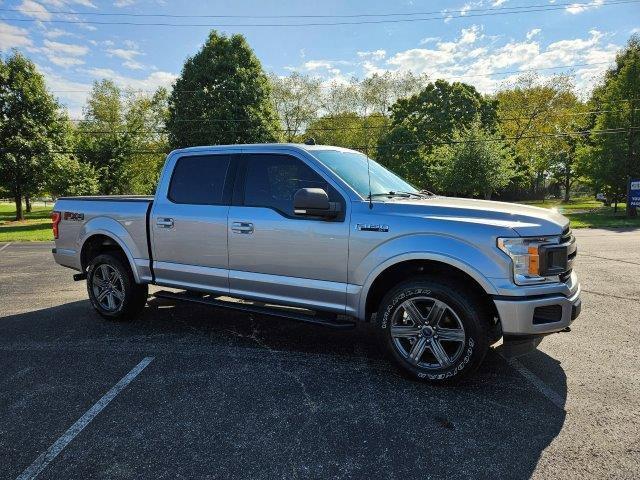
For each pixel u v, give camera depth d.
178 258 4.95
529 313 3.37
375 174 4.69
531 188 56.16
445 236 3.58
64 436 3.00
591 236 15.21
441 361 3.66
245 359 4.32
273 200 4.39
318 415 3.25
